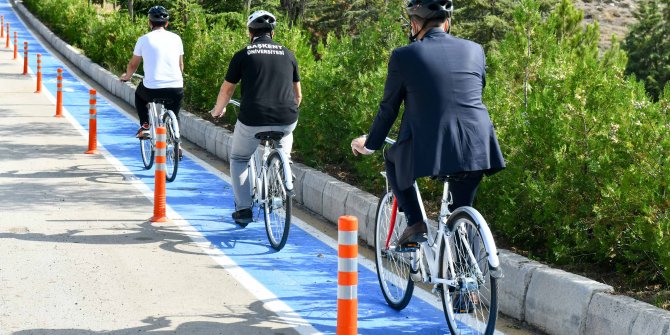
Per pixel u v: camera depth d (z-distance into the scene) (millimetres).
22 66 32812
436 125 5945
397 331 6887
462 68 6070
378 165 10789
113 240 9469
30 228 9852
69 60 35594
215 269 8516
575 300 6469
